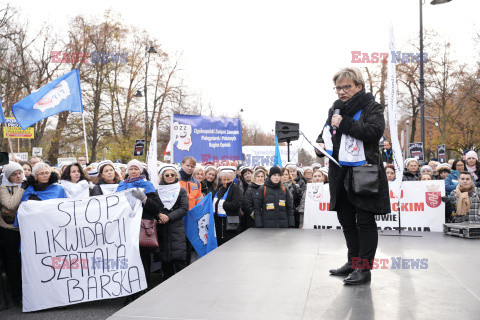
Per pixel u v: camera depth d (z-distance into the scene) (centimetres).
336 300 300
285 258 429
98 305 569
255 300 305
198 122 1086
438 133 3638
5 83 2798
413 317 266
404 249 459
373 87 2953
